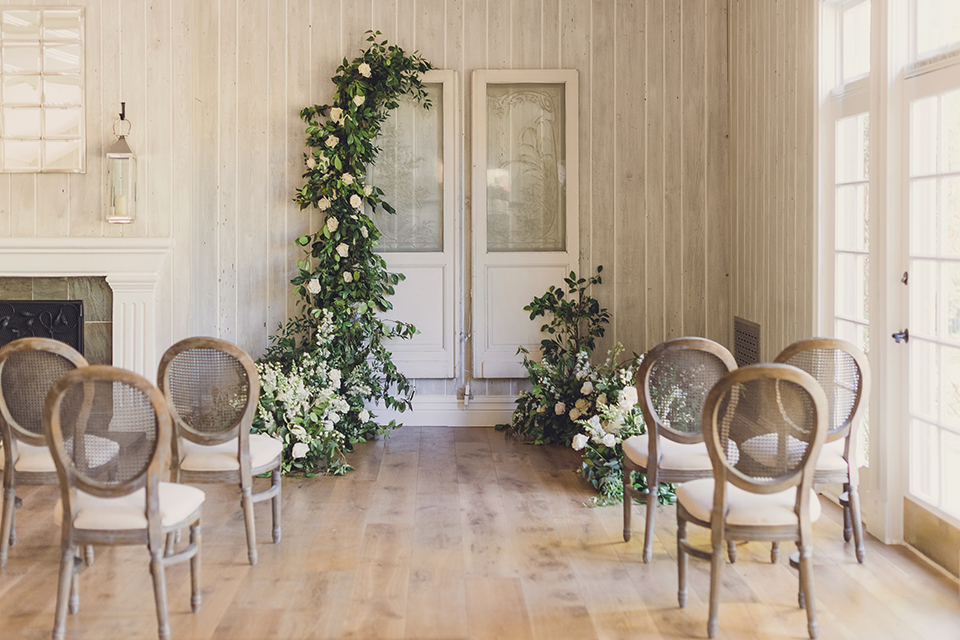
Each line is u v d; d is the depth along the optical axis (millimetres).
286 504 4223
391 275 5812
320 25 5836
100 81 5348
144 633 2771
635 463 3502
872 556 3439
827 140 4219
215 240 5863
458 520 3975
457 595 3092
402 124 5914
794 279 4594
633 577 3262
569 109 5895
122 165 5254
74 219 5367
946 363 3266
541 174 5969
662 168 5969
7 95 5312
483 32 5902
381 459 5148
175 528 2754
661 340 6023
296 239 5766
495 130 5945
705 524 2773
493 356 6012
